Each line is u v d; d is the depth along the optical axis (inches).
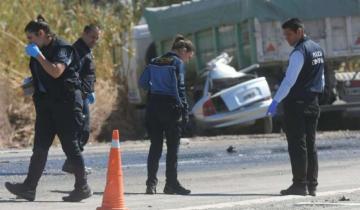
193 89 3469.5
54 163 2159.2
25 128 3218.5
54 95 1290.6
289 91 1413.6
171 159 1481.3
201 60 3508.9
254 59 3189.0
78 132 1333.7
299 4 3206.2
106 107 3545.8
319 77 1430.9
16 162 2215.8
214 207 1249.4
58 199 1379.2
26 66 3486.7
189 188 1579.7
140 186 1630.2
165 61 1476.4
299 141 1422.2
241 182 1684.3
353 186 1557.6
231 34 3329.2
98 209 1131.9
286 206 1259.2
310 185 1437.0
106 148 2802.7
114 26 3959.2
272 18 3176.7
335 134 3144.7
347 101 3415.4
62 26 3809.1
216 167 2027.6
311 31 3257.9
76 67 1311.5
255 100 3152.1
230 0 3280.0
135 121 3681.1
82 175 1330.0
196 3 3464.6
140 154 2464.3
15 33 3587.6
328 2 3243.1
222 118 3166.8
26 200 1350.9
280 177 1776.6
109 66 3821.4
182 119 1486.2
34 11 3727.9
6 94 3250.5
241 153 2431.1
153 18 3676.2
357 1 3282.5
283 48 3203.7
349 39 3309.5
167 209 1222.3
